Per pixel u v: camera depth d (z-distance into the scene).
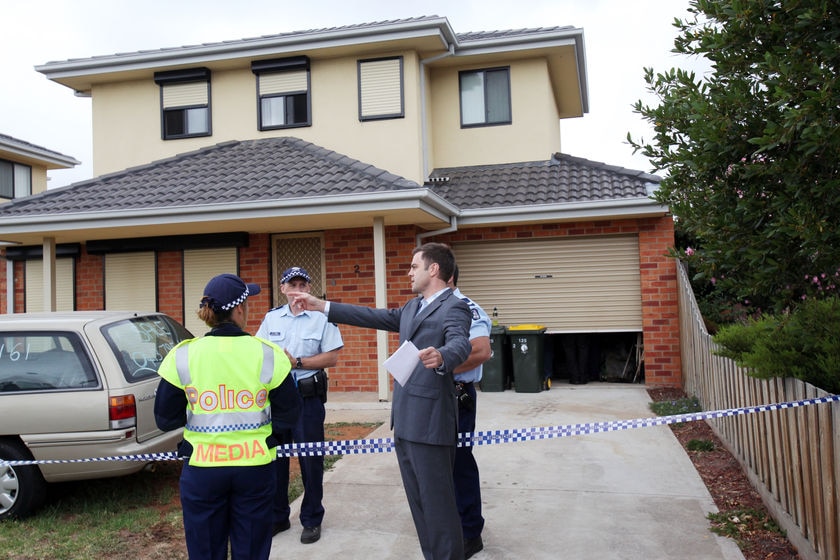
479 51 12.81
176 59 12.82
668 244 10.98
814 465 3.90
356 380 11.22
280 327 5.22
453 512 3.86
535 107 13.12
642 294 11.06
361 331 11.23
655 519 5.16
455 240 11.79
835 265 3.71
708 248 4.09
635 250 11.33
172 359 3.53
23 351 5.86
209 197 10.04
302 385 5.02
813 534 3.99
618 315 11.36
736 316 10.37
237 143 12.62
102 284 12.10
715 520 5.07
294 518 5.52
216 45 12.78
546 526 5.11
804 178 3.61
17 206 11.07
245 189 10.23
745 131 3.89
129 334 6.25
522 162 13.13
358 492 6.05
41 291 12.79
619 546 4.70
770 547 4.54
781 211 3.61
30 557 4.91
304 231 11.52
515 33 13.19
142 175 11.68
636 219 11.12
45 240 11.12
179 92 13.30
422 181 12.19
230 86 13.13
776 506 4.86
